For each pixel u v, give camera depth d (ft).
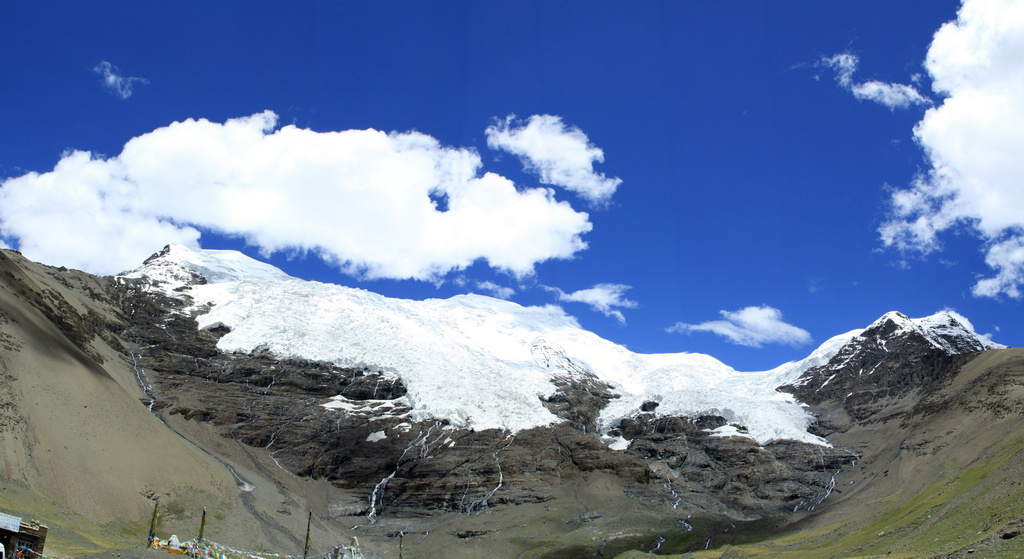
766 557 430.61
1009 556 241.55
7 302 433.48
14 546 224.12
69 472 364.79
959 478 434.71
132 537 357.82
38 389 389.19
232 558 303.27
